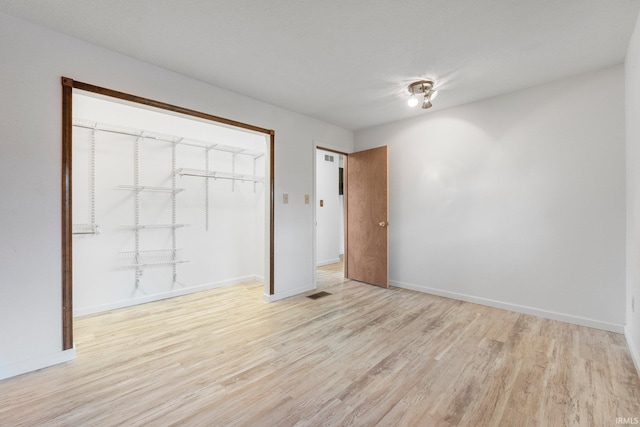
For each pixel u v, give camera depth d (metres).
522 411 1.55
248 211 4.41
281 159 3.52
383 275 4.03
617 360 2.06
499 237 3.16
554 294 2.83
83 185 2.96
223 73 2.65
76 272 2.92
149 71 2.46
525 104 2.96
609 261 2.54
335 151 4.36
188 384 1.79
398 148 4.05
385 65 2.51
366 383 1.81
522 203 3.00
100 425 1.45
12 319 1.86
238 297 3.60
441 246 3.63
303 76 2.71
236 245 4.27
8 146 1.85
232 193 4.21
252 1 1.74
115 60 2.29
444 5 1.76
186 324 2.74
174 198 3.62
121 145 3.21
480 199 3.29
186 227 3.73
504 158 3.11
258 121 3.28
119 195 3.19
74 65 2.10
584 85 2.64
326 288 4.02
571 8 1.79
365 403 1.62
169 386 1.77
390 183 4.16
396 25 1.97
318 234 5.86
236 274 4.27
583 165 2.66
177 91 2.63
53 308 2.00
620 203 2.49
